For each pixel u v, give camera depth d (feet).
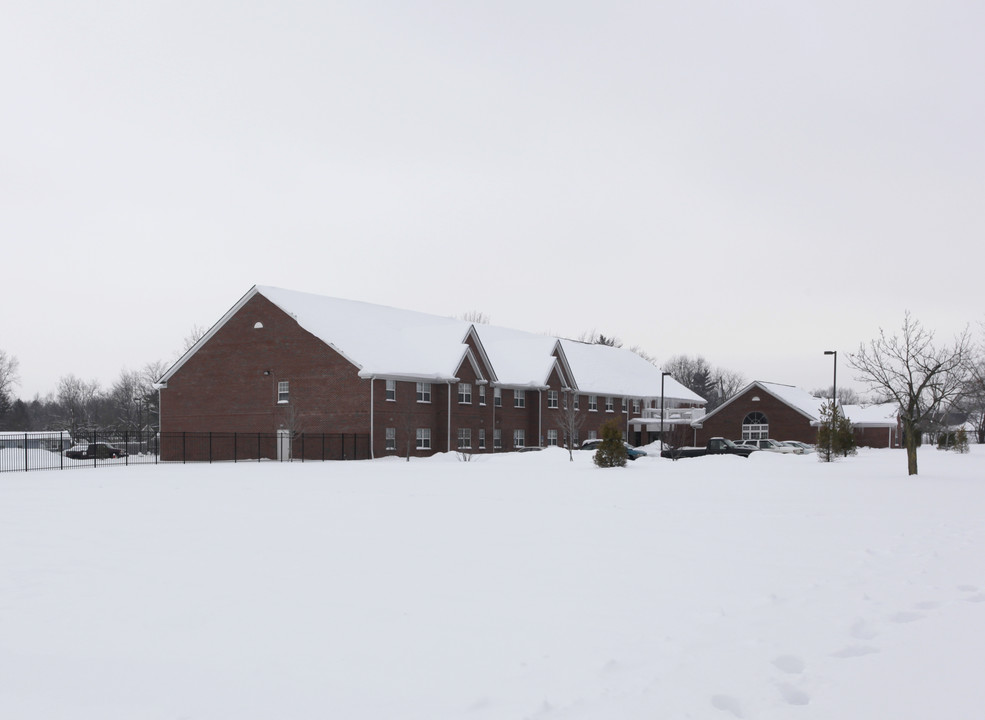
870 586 34.76
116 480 103.76
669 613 30.09
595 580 35.86
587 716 20.44
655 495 77.20
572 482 94.43
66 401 480.64
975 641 26.73
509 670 23.79
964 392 159.22
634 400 266.77
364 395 166.20
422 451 181.78
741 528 53.06
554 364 221.25
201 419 184.65
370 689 22.34
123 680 23.24
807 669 24.03
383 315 208.85
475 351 200.13
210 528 53.16
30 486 93.35
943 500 72.23
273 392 176.35
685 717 20.36
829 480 97.50
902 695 21.90
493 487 87.10
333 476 107.76
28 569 38.93
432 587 34.45
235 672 23.77
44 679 23.39
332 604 31.53
